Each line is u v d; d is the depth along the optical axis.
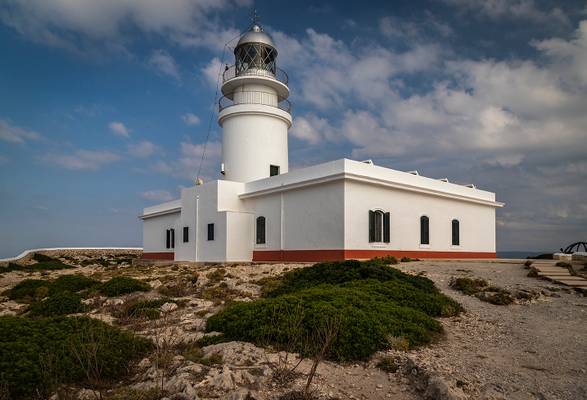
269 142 26.14
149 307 10.64
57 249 44.88
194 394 4.59
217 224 23.39
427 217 23.16
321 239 19.61
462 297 11.55
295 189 21.12
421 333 7.50
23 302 14.44
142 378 5.48
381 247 20.19
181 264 24.91
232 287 13.43
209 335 7.37
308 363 6.11
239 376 5.17
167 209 32.34
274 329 6.88
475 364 6.41
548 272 14.45
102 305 11.96
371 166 20.34
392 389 5.43
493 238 27.94
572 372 6.12
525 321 9.29
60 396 4.61
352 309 7.42
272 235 22.31
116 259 41.06
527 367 6.33
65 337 6.20
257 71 26.70
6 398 4.70
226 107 26.47
